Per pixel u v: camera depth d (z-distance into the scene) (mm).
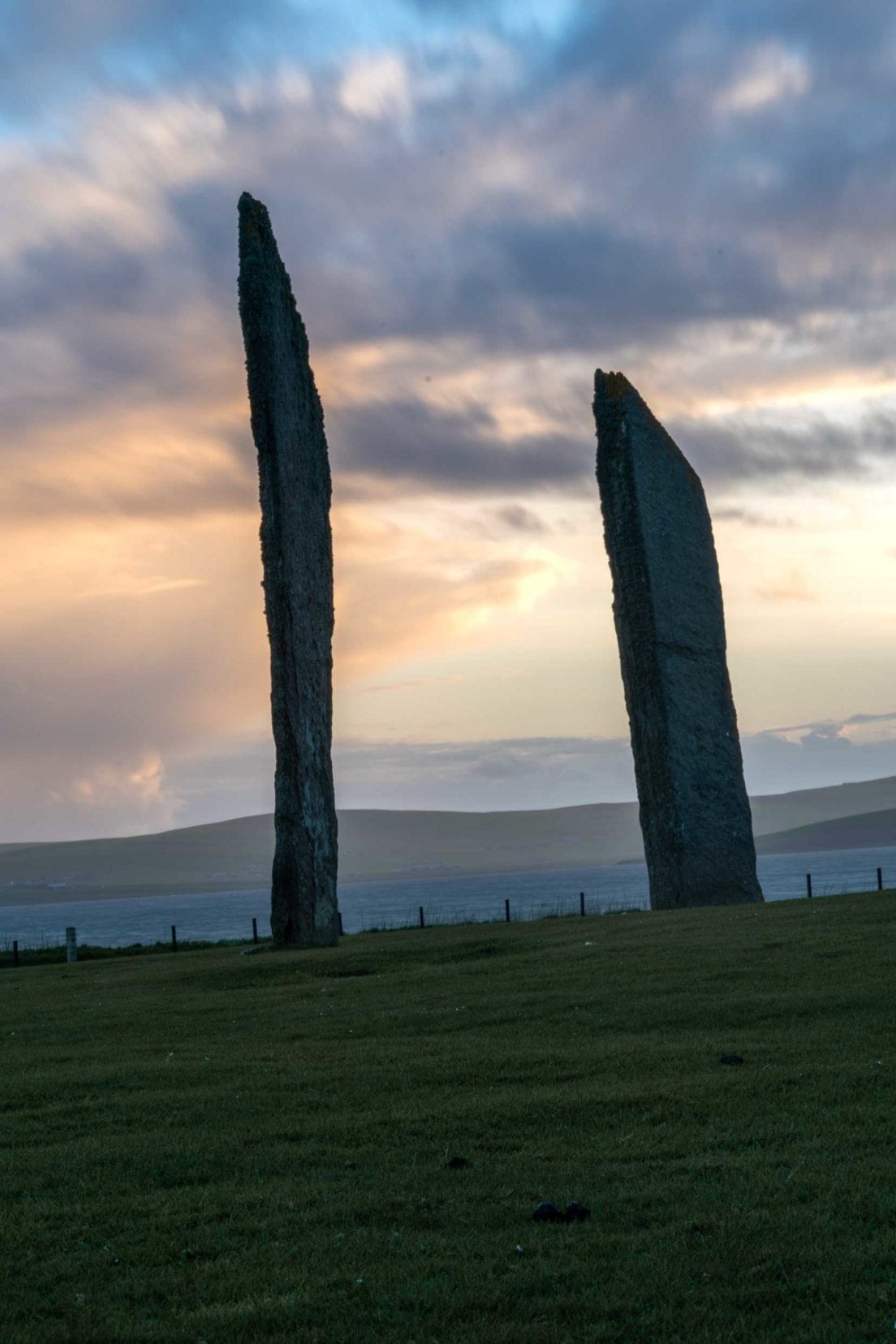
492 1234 9000
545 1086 13609
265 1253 8883
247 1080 14992
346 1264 8586
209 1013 21891
